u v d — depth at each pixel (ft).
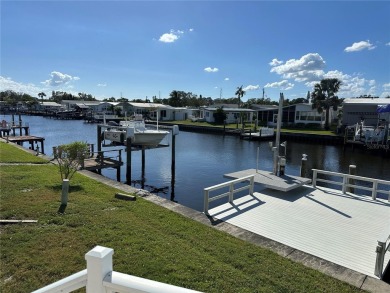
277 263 14.25
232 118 166.81
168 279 12.23
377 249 13.87
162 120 177.27
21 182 27.66
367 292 12.25
